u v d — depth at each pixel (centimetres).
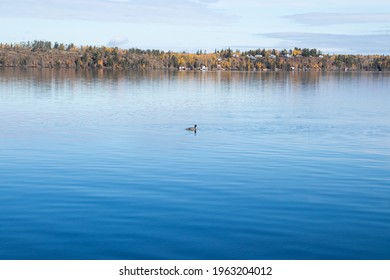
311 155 4128
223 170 3466
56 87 13012
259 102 9894
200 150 4300
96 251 2023
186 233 2212
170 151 4225
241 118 6981
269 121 6669
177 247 2069
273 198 2755
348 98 11200
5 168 3462
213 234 2203
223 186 3003
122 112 7525
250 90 13850
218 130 5688
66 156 3934
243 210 2528
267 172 3419
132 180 3131
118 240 2128
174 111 7825
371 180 3212
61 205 2578
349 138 5212
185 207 2566
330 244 2117
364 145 4731
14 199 2683
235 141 4866
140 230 2236
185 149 4338
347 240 2161
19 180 3111
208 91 13062
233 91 13262
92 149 4278
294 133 5534
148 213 2462
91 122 6256
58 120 6394
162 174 3316
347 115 7588
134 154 4056
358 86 16675
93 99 9706
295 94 12419
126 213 2459
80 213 2453
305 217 2436
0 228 2244
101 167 3519
